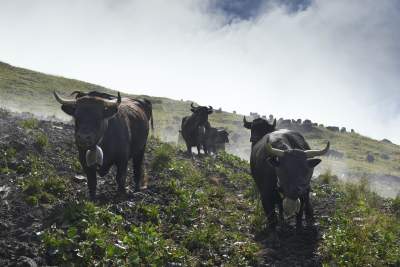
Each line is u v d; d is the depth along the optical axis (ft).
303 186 28.32
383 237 30.66
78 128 29.01
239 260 26.53
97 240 24.07
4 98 141.38
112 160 32.12
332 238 29.32
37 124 50.29
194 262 25.58
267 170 31.32
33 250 23.17
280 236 31.45
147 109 41.55
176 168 43.88
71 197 31.83
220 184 44.45
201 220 31.94
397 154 238.27
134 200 33.19
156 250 25.32
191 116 68.85
